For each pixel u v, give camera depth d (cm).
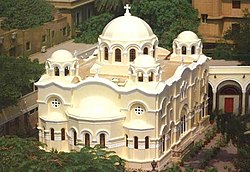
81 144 14400
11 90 16488
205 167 15512
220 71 19288
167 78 16112
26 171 11106
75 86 15300
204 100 18312
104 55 16300
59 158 11400
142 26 16238
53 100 15575
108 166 11394
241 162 13475
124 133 15162
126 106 15100
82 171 11088
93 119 14838
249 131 14700
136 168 15125
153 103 14962
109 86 15112
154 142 15138
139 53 15962
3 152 11431
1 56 17475
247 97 19575
